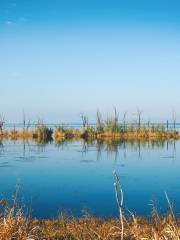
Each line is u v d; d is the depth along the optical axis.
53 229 10.88
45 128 59.38
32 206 15.59
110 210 15.00
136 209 15.20
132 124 58.53
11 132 60.28
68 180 21.66
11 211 9.07
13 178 22.23
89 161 29.64
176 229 8.27
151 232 9.05
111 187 19.75
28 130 59.88
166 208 15.29
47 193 18.23
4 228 8.17
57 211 14.73
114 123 58.44
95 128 59.38
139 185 20.14
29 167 26.47
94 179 22.00
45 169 25.58
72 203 16.22
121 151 37.00
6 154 34.44
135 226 9.84
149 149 38.78
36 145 43.97
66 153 35.28
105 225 11.28
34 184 20.47
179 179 21.80
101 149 38.91
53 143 47.19
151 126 58.22
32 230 8.77
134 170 25.12
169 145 43.62
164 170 25.06
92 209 15.14
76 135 58.91
